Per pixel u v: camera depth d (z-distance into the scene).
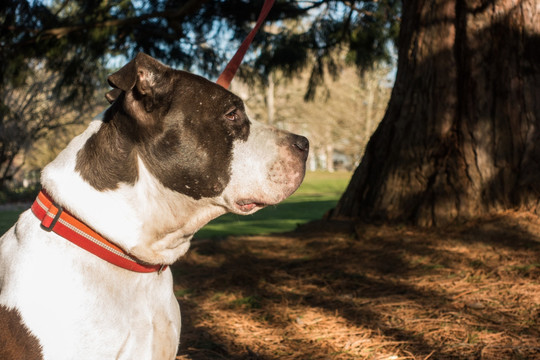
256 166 2.00
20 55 7.07
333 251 4.93
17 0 6.84
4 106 8.46
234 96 2.04
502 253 4.18
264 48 9.05
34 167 25.75
